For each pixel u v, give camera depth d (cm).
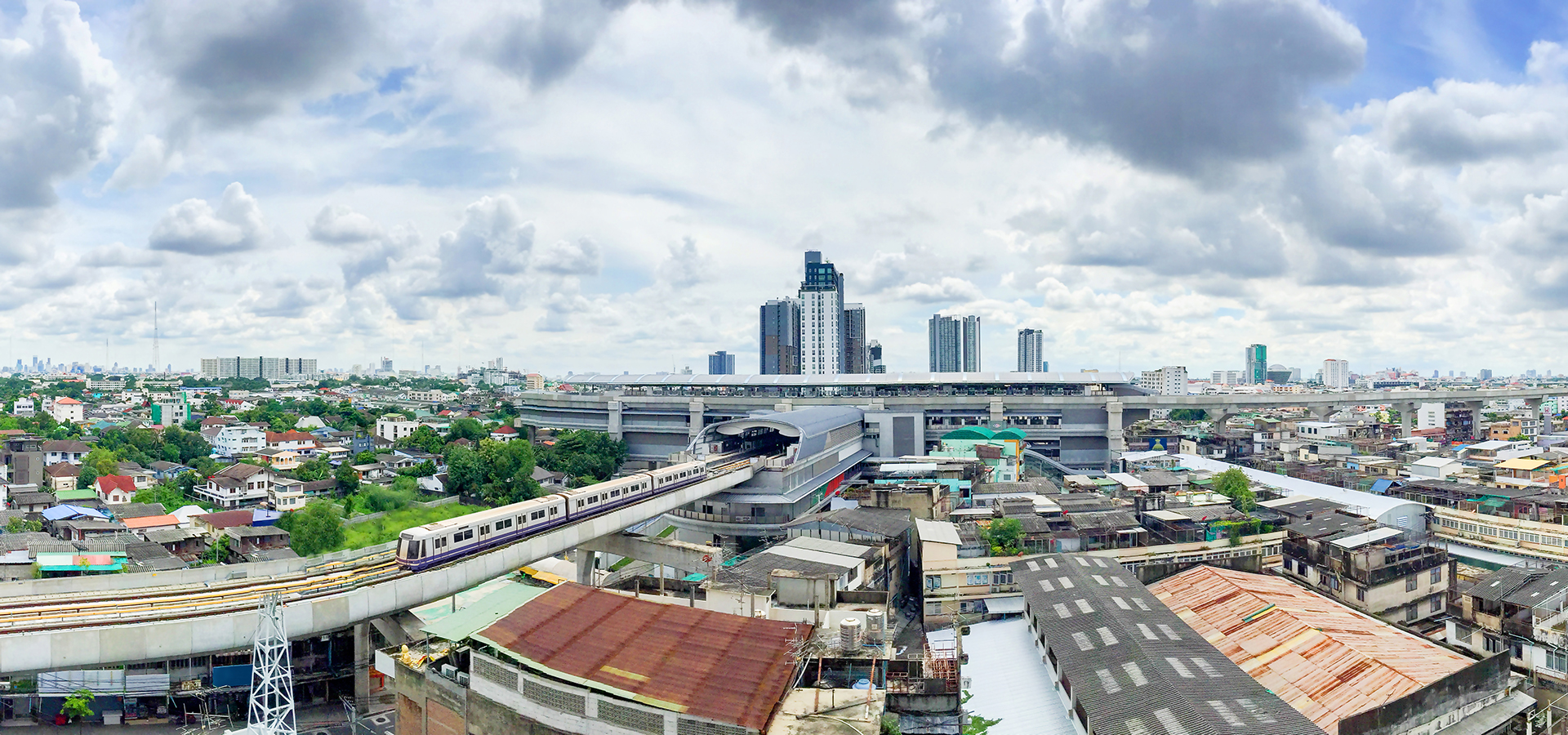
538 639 6069
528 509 9494
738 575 8162
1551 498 12594
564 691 5456
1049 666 7425
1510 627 8038
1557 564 11344
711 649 5838
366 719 8031
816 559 9194
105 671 7950
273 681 6366
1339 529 10425
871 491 11756
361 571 8338
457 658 6631
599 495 10600
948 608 9538
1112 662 6538
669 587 8488
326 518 13325
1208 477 14725
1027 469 17525
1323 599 8831
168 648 6719
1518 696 6919
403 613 8306
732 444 15975
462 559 8556
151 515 14338
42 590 7831
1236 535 10738
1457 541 13112
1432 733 6334
